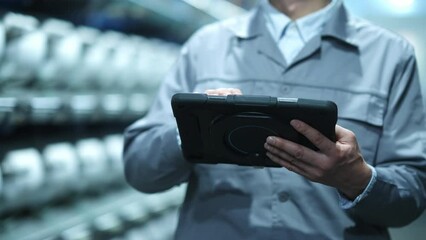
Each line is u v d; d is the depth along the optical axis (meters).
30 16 1.72
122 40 2.25
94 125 2.26
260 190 1.12
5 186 1.52
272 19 1.23
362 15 2.56
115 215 2.14
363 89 1.13
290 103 0.86
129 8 2.36
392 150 1.11
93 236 1.91
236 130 0.93
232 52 1.22
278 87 1.15
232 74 1.19
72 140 2.06
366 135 1.11
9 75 1.47
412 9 2.50
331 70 1.15
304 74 1.15
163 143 1.12
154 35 2.80
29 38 1.50
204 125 0.95
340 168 0.93
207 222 1.14
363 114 1.11
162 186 1.21
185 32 2.86
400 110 1.14
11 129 1.79
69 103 1.71
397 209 1.06
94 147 2.07
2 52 1.40
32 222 1.69
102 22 2.30
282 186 1.11
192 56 1.26
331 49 1.16
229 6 2.78
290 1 1.24
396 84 1.15
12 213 1.65
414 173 1.09
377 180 1.00
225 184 1.14
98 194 2.17
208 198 1.15
